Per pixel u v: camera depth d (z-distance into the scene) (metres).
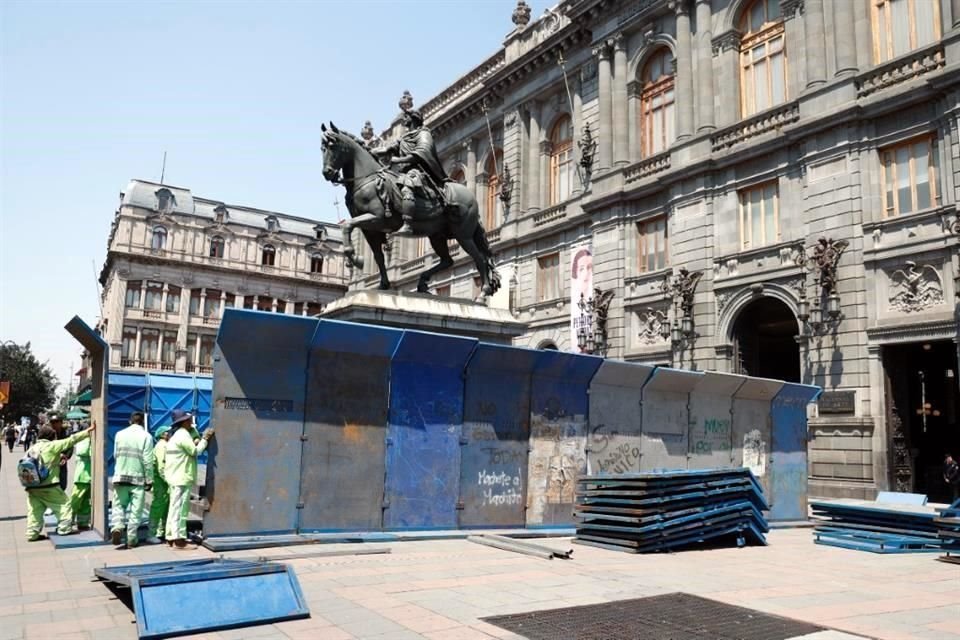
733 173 26.66
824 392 22.36
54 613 7.00
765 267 24.97
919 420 24.92
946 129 20.39
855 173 22.44
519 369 13.66
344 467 11.73
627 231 31.55
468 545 11.66
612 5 33.09
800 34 25.08
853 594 8.65
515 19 41.50
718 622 7.06
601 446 14.54
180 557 9.90
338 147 14.27
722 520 12.49
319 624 6.60
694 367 26.91
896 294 21.25
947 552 11.74
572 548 11.88
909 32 22.27
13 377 89.25
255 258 79.69
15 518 14.98
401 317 14.52
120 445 11.08
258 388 11.20
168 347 73.88
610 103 33.53
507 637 6.29
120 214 73.12
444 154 48.16
